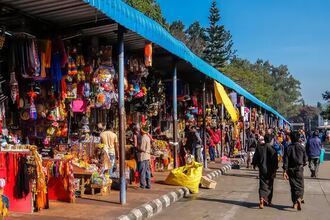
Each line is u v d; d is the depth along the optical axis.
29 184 8.67
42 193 9.09
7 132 9.34
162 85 17.19
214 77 17.19
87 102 11.21
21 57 8.64
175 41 12.64
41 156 9.83
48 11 8.80
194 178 13.11
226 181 16.19
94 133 12.70
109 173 11.98
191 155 17.33
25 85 9.58
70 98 10.59
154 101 16.53
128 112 15.37
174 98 14.81
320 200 11.98
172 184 13.23
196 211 10.25
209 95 21.97
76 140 11.85
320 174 19.47
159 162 16.45
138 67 13.38
